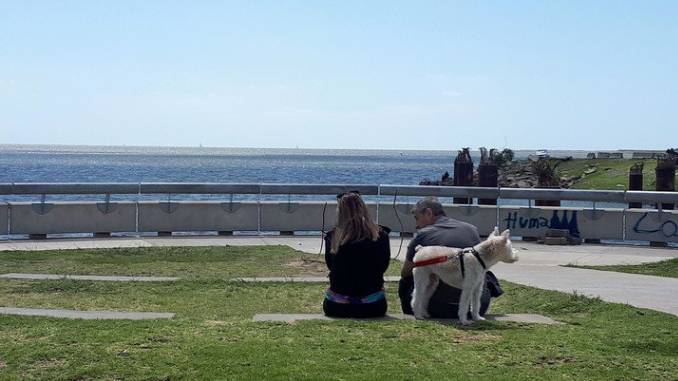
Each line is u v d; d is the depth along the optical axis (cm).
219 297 1016
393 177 8938
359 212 831
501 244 791
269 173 9262
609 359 672
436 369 626
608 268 1362
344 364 632
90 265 1282
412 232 1780
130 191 1673
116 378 598
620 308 930
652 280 1219
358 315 830
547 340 732
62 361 636
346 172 10512
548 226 1741
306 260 1352
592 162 8431
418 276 827
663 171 2125
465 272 795
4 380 589
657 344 729
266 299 1007
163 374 604
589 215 1733
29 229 1623
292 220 1761
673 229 1686
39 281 1098
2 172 8125
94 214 1662
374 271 831
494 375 616
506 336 748
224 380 591
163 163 14262
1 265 1267
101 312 859
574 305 970
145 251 1439
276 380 592
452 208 1758
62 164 12269
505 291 1089
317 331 746
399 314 880
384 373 611
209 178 7381
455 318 843
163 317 826
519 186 6381
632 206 2058
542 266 1381
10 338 703
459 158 2239
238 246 1526
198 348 671
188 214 1719
